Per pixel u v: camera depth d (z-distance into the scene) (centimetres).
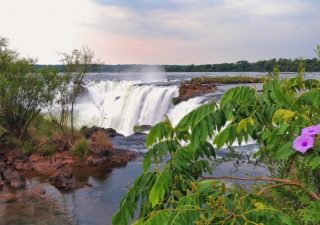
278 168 317
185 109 2531
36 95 2230
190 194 230
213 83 3766
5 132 2122
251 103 279
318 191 273
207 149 282
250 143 1549
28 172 1738
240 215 207
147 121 2858
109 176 1672
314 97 265
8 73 2197
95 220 1190
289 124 239
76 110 3191
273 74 321
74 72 2339
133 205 277
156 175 275
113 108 3219
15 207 1291
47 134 2239
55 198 1382
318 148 213
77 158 1902
